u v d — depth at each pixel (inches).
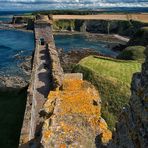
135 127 274.2
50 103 487.2
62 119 423.5
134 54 2367.1
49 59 1729.8
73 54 3029.0
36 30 2433.6
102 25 5679.1
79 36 4950.8
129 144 280.4
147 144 251.1
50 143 378.0
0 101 1514.5
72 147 376.2
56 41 4274.1
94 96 512.4
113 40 4522.6
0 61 2815.0
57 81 1132.5
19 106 1437.0
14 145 1055.0
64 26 5861.2
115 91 1320.1
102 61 1689.2
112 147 325.7
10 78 2183.8
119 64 1674.5
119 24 5531.5
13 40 4298.7
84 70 1539.1
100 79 1413.6
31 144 464.4
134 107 283.3
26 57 2987.2
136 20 5462.6
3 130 1161.4
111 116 1210.0
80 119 426.9
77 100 476.4
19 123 1239.5
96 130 410.9
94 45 3946.9
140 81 283.0
